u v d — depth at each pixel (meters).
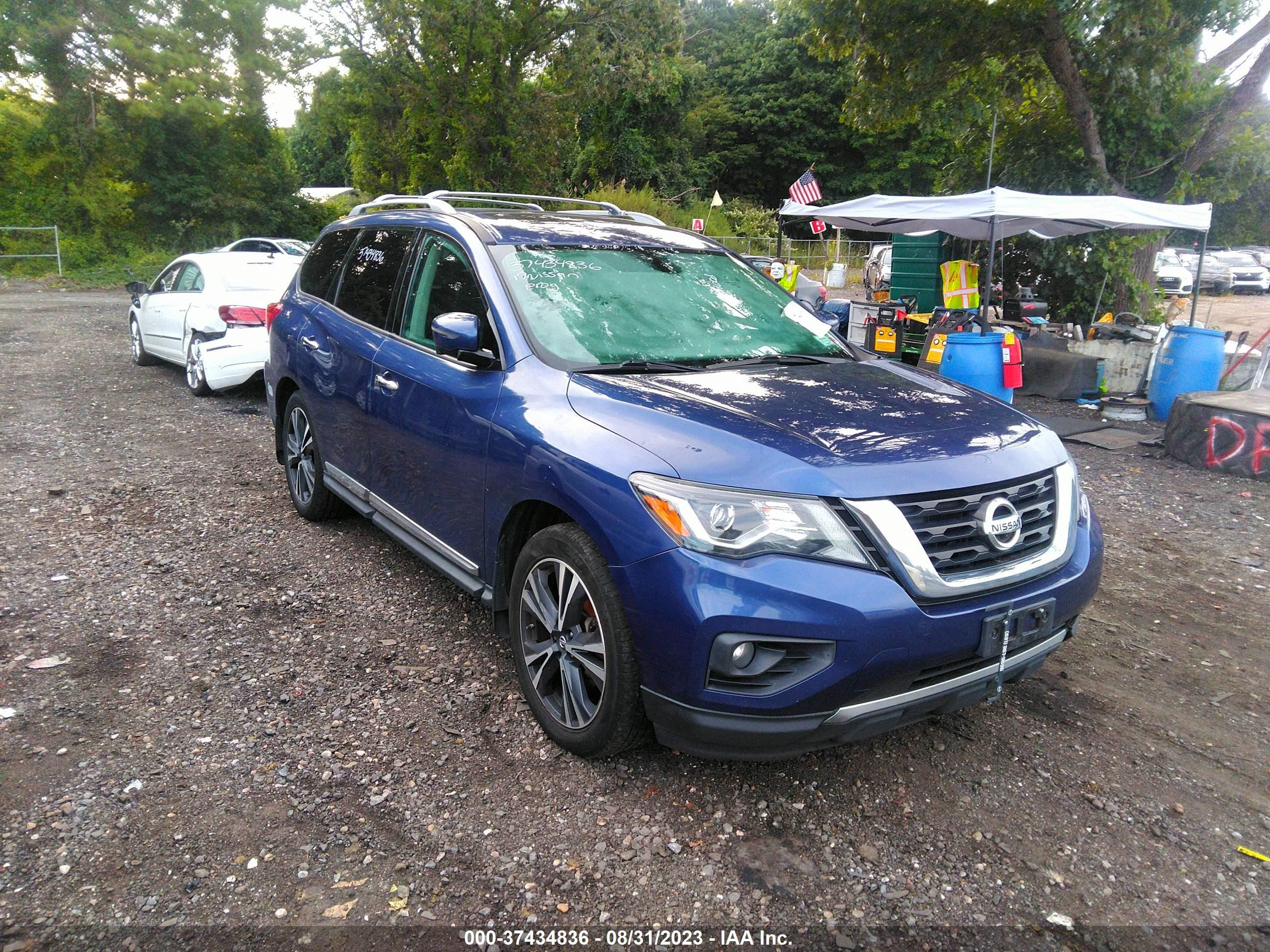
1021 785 3.00
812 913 2.38
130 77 29.05
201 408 8.55
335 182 74.62
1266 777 3.10
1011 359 8.33
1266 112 12.38
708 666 2.50
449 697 3.40
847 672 2.43
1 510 5.36
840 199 48.41
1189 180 12.60
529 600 3.12
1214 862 2.65
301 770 2.90
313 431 5.02
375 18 28.52
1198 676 3.85
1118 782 3.04
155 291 10.31
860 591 2.43
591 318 3.56
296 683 3.46
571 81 30.23
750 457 2.59
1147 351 10.55
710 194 46.34
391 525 4.20
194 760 2.92
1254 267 30.88
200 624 3.94
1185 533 5.84
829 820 2.77
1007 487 2.77
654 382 3.16
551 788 2.87
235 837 2.57
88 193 28.39
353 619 4.05
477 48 28.77
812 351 3.87
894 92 13.91
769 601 2.42
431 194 4.70
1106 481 7.10
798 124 46.94
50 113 28.09
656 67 30.45
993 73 13.52
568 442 2.91
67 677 3.42
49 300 20.44
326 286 5.09
